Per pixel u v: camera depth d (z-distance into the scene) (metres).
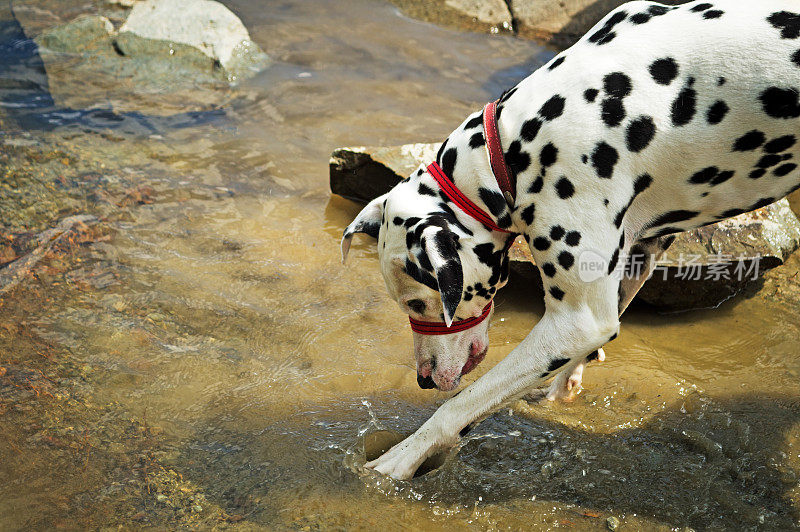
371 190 2.14
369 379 1.74
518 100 1.49
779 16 1.42
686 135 1.43
